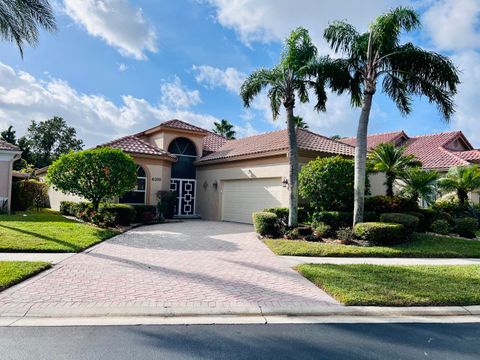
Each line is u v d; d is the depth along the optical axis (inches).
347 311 239.8
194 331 203.3
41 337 188.9
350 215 579.5
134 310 227.0
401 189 746.8
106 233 532.7
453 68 544.4
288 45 564.4
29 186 844.0
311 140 797.2
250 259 398.9
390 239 492.1
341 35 573.6
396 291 275.3
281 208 658.2
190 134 958.4
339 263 389.1
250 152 785.6
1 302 234.4
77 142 2308.1
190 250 441.7
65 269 325.4
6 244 406.3
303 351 179.9
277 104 625.6
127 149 799.7
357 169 555.8
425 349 186.5
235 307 237.3
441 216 634.2
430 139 1077.8
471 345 193.2
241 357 171.0
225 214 876.6
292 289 283.9
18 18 555.5
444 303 256.1
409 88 582.9
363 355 177.2
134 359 165.5
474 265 390.9
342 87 598.2
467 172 671.8
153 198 831.7
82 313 221.8
